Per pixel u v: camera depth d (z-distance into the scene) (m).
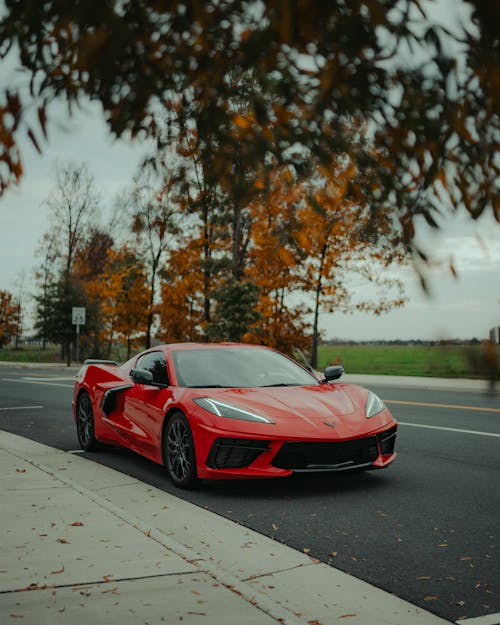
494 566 4.26
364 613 3.49
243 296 25.16
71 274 39.38
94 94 1.55
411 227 1.67
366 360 39.12
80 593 3.52
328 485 6.60
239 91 1.57
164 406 6.84
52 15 1.40
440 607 3.60
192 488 6.48
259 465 6.00
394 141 1.58
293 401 6.46
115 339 38.47
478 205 1.61
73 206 43.75
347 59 1.38
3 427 11.16
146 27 1.40
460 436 9.58
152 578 3.74
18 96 1.55
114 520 4.95
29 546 4.33
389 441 6.61
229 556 4.45
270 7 1.24
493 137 1.53
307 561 4.34
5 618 3.20
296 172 1.74
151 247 30.48
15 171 1.58
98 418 8.38
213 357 7.46
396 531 5.05
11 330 68.75
